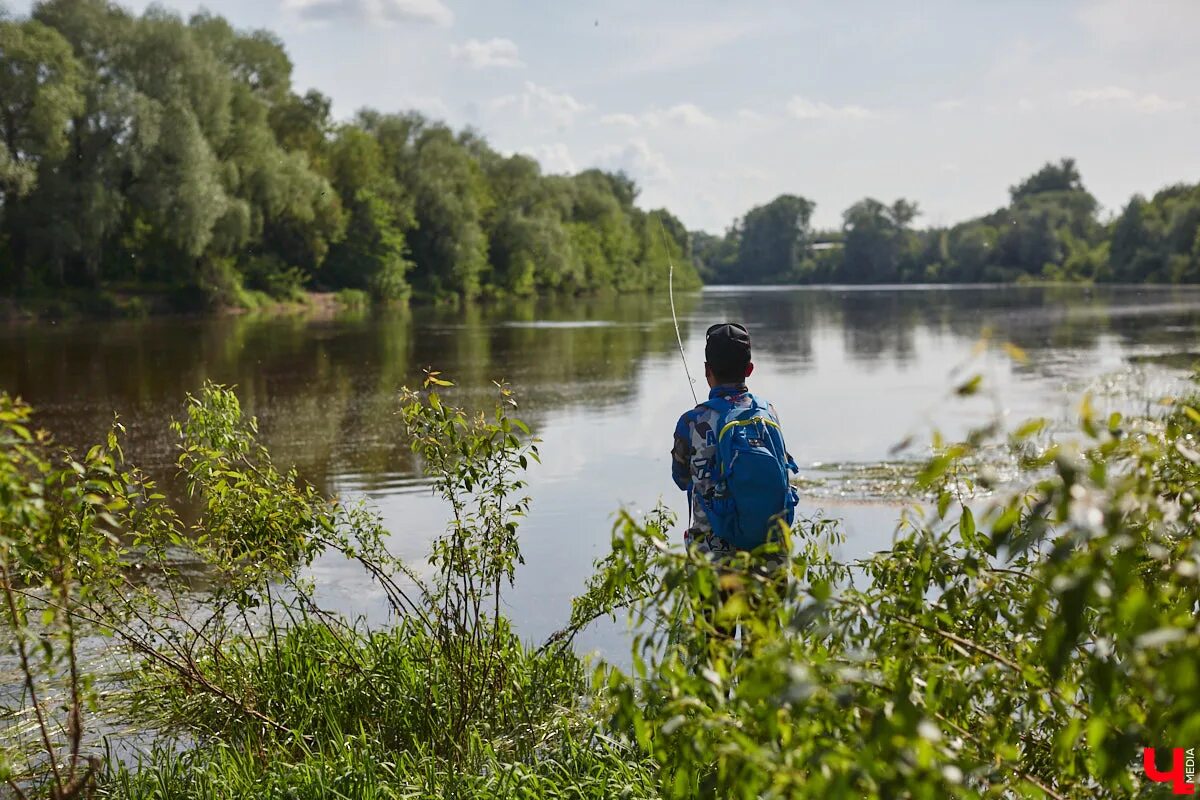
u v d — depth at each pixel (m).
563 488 10.49
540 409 16.88
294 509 4.41
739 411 3.61
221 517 4.43
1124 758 1.64
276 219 58.00
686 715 1.92
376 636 4.88
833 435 13.85
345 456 12.30
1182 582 1.92
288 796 3.55
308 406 17.08
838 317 48.88
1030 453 6.52
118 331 36.62
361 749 3.86
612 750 3.77
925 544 2.47
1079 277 129.25
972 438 1.85
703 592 2.06
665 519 4.58
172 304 47.78
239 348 29.42
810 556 3.43
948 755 1.66
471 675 4.16
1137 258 115.94
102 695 4.61
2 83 39.19
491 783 3.57
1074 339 30.31
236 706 4.14
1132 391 15.62
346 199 64.38
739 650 2.04
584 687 4.55
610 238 95.50
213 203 44.62
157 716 4.47
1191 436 2.17
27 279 44.25
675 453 3.76
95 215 41.88
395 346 30.58
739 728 1.85
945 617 2.23
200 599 5.88
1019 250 143.75
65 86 39.53
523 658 4.68
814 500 9.68
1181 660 1.28
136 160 42.19
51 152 40.22
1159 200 127.38
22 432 2.54
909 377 21.47
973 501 4.79
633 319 47.69
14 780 3.77
